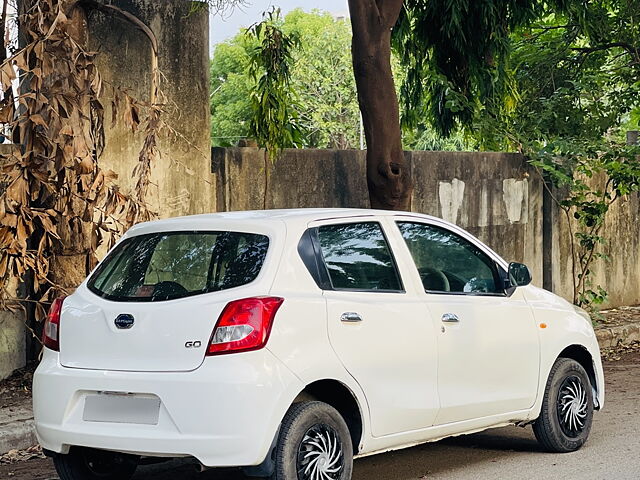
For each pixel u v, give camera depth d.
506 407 8.12
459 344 7.74
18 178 9.49
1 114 9.47
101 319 6.93
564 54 18.31
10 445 8.81
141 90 11.65
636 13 17.67
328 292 7.07
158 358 6.71
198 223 7.23
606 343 14.50
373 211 7.66
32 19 9.63
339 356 6.98
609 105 18.47
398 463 8.38
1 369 10.43
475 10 14.92
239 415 6.52
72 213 9.99
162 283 7.02
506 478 7.86
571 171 15.45
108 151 11.41
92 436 6.78
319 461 6.87
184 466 8.47
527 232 15.46
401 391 7.35
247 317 6.64
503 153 15.10
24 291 10.65
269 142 12.70
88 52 9.92
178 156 11.86
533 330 8.33
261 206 12.56
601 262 16.50
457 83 15.34
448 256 7.99
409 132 15.89
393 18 11.95
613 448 8.70
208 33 12.14
